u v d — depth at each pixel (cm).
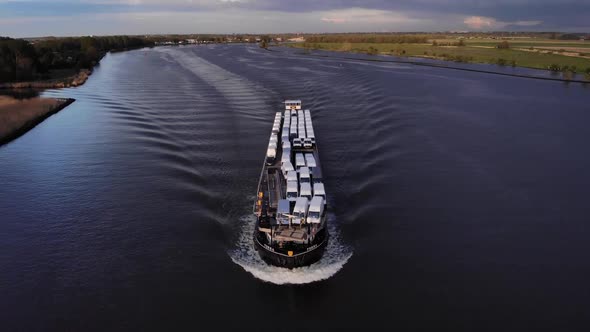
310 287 3978
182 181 6159
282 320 3609
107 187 6031
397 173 6375
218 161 6875
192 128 8662
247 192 5778
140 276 4169
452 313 3675
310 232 4281
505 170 6538
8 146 7875
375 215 5181
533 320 3606
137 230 4938
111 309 3753
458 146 7538
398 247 4572
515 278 4116
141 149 7519
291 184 4919
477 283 4041
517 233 4853
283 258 4022
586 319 3616
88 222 5138
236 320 3609
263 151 7312
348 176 6256
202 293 3912
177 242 4684
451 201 5538
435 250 4531
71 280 4141
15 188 6094
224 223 5025
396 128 8525
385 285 4009
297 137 6825
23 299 3900
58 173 6575
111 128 8888
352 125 8744
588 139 7981
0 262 4416
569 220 5122
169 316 3656
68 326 3581
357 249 4516
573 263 4331
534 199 5625
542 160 6944
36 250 4619
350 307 3747
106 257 4475
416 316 3647
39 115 9806
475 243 4659
